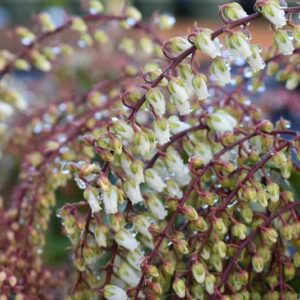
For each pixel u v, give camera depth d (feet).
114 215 0.81
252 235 0.82
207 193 0.81
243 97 0.97
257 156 0.83
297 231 0.81
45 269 1.00
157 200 0.83
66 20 1.11
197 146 0.85
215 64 0.78
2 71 1.13
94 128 0.95
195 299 0.82
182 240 0.80
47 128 1.11
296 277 0.89
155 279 0.82
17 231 0.97
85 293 0.86
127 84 1.05
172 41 0.78
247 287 0.84
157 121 0.78
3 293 0.89
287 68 0.97
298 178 0.91
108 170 0.79
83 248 0.83
